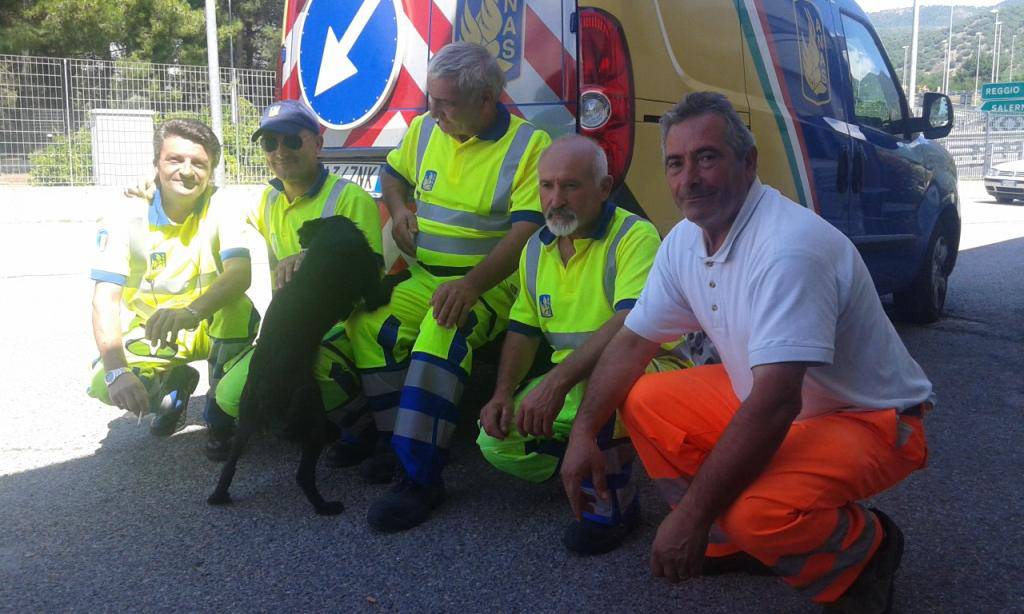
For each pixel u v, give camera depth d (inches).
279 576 112.1
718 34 172.1
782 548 89.0
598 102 143.9
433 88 135.4
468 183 141.9
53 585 109.7
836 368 91.2
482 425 123.2
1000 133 1104.8
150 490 139.3
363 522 128.0
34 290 324.5
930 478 145.1
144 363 152.6
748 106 179.2
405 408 127.3
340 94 177.2
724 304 92.2
